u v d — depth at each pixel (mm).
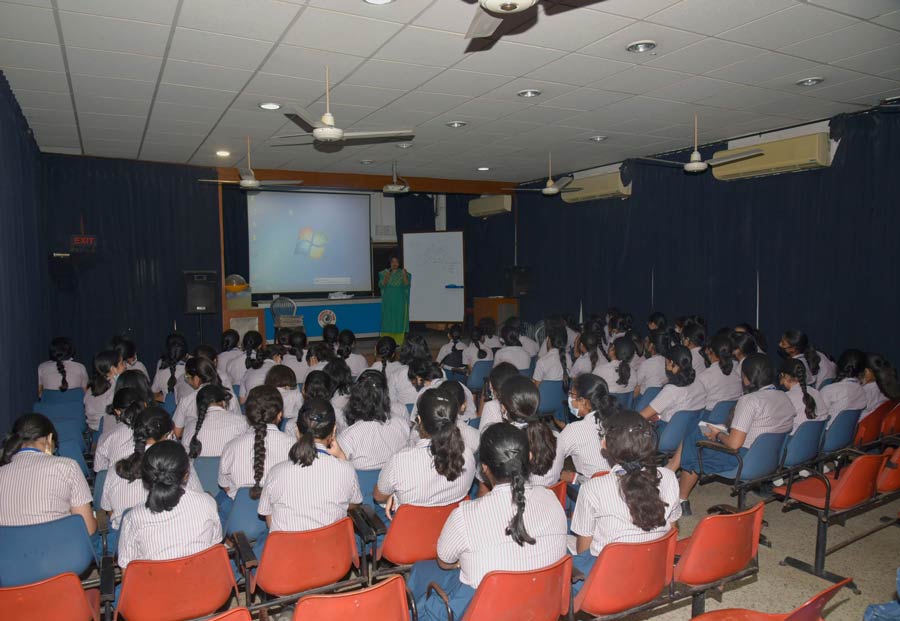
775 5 3156
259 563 2232
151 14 3170
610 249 8750
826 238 5977
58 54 3750
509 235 11102
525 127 6000
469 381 6059
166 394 5020
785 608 2832
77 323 7531
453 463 2389
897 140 5320
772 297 6555
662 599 2170
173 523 2119
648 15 3287
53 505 2365
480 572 1887
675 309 7758
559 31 3504
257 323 8461
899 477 3221
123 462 2438
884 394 3926
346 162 7832
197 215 8133
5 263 3795
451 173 9000
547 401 5195
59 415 4285
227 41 3574
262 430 2699
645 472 2057
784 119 5805
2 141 3795
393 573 2578
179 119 5500
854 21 3383
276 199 11438
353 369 5414
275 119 5520
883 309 5527
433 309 11445
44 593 1827
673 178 7621
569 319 7422
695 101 5082
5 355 3703
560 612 1955
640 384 4695
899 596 1930
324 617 1717
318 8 3129
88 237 7453
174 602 2027
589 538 2229
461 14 3219
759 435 3262
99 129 5891
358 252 12227
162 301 7984
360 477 2885
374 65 4047
